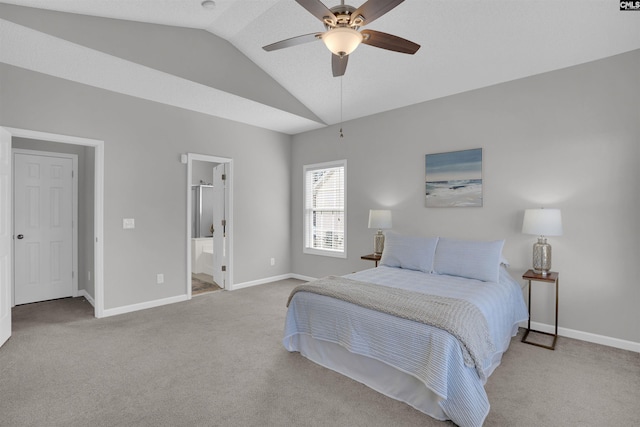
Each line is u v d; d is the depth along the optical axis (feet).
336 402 7.06
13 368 8.45
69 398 7.13
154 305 13.87
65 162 15.23
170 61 11.12
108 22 9.80
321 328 8.52
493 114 12.13
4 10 8.08
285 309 13.52
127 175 13.07
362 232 16.20
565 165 10.68
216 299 15.01
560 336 10.80
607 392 7.41
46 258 14.82
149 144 13.66
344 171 16.87
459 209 12.97
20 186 14.11
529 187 11.36
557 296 10.31
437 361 6.28
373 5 5.79
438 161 13.44
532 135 11.29
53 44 9.18
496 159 12.05
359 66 12.62
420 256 11.80
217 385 7.70
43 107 11.03
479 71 11.59
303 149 18.92
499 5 9.11
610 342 9.98
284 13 10.72
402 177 14.64
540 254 10.46
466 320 6.87
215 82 12.30
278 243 18.94
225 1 9.94
